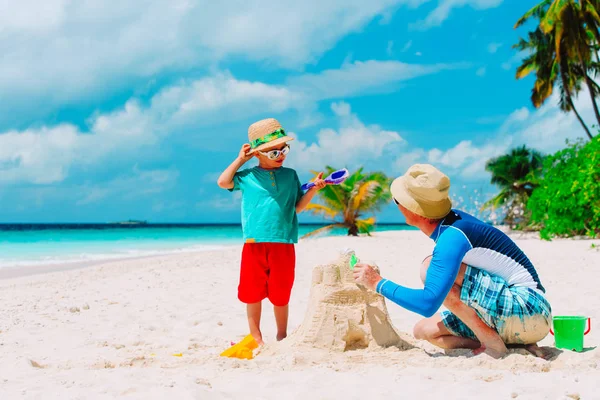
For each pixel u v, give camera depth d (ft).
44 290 28.30
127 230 225.15
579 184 54.34
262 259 14.84
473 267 11.70
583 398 9.05
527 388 9.49
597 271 29.04
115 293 26.73
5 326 18.72
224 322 19.22
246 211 15.03
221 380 10.92
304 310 20.97
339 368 11.57
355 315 13.28
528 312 11.35
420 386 10.00
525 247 45.34
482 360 11.30
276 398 9.61
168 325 19.01
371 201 80.02
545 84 83.25
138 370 11.64
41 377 11.33
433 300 10.78
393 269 33.19
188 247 81.97
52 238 123.54
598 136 54.75
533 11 76.33
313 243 60.39
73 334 17.53
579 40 71.97
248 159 15.07
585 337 14.73
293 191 15.25
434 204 11.53
